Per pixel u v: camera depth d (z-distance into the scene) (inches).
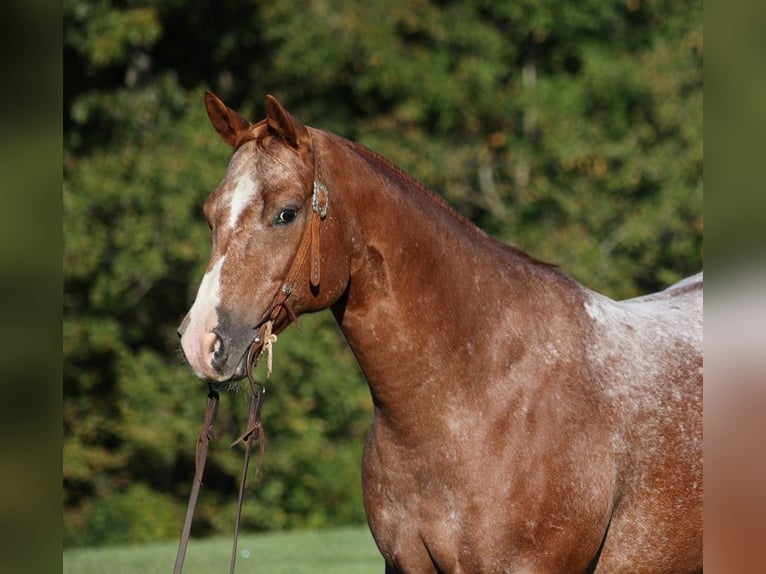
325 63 986.7
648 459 273.7
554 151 1015.0
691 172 1010.7
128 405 933.2
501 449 257.0
